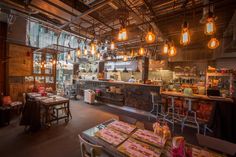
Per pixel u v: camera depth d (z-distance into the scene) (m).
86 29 4.48
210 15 1.74
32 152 2.49
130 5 2.96
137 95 5.59
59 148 2.65
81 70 9.81
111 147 1.37
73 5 2.93
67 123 4.02
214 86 4.90
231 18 3.51
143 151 1.31
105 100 6.83
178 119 3.98
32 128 3.35
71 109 5.68
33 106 3.40
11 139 2.96
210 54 6.28
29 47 5.48
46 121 3.67
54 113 4.58
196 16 3.29
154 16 3.17
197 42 5.92
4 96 4.28
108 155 1.57
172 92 4.55
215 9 2.99
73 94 8.27
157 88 5.00
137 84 5.61
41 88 5.54
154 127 1.72
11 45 4.85
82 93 8.29
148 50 7.29
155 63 7.98
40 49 5.77
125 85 6.05
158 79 8.38
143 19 3.38
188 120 3.79
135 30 4.64
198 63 7.27
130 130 1.77
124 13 2.96
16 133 3.26
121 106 6.11
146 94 5.30
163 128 1.62
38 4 2.80
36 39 7.45
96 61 8.76
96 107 6.18
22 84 5.29
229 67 5.89
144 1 2.67
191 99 3.70
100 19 3.80
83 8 3.14
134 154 1.26
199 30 4.32
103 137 1.57
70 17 3.41
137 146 1.40
